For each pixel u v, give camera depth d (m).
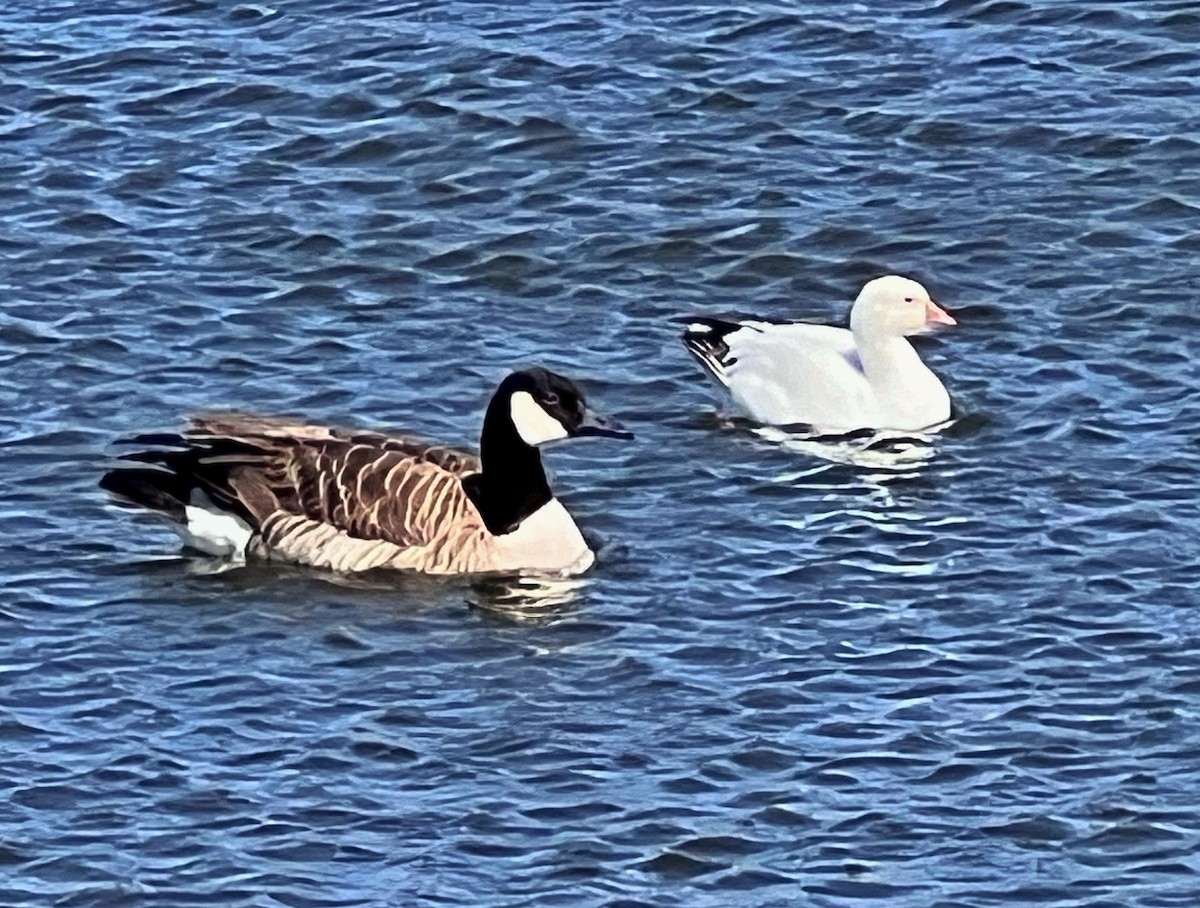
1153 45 32.66
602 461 25.02
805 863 18.69
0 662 21.28
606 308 28.00
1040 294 28.06
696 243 29.14
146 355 26.73
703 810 19.30
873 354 25.78
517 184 30.23
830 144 30.92
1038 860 18.70
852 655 21.39
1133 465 24.56
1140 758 19.89
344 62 32.56
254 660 21.41
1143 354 26.77
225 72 32.41
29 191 30.02
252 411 25.69
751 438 25.50
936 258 28.84
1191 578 22.48
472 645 21.72
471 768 19.83
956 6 33.50
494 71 32.28
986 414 25.75
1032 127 31.09
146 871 18.58
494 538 23.08
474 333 27.38
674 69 32.31
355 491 23.19
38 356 26.64
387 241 29.09
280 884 18.41
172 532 23.62
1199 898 18.28
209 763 19.89
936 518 23.75
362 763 19.89
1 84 32.16
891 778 19.67
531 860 18.70
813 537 23.47
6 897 18.30
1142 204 29.69
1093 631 21.67
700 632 21.86
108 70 32.47
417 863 18.66
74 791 19.50
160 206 29.77
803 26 33.12
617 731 20.34
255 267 28.56
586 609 22.30
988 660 21.27
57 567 22.91
